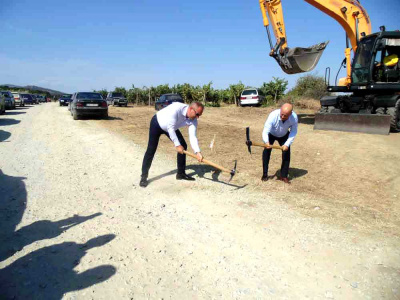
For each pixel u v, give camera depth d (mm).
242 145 8609
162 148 8086
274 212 3951
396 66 10008
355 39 11180
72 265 2834
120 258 2949
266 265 2846
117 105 30906
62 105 33062
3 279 2627
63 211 4016
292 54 10898
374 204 4285
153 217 3852
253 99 24812
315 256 2977
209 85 31141
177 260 2934
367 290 2502
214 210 4039
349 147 7926
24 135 10477
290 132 4973
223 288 2545
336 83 11961
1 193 4664
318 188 4926
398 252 3021
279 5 11266
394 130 10305
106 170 5973
